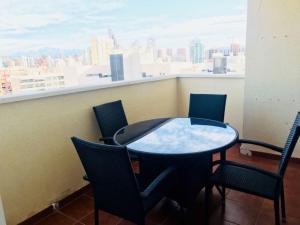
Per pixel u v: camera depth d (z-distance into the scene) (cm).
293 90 277
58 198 221
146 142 187
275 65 281
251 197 226
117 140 195
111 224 199
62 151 221
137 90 305
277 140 298
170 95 374
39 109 200
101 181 152
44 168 208
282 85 282
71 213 214
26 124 192
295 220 195
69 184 230
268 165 287
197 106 279
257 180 175
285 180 253
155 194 162
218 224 193
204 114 276
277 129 296
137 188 139
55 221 205
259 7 275
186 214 207
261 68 289
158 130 216
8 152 183
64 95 218
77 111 231
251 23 284
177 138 193
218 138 190
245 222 195
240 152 323
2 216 131
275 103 290
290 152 155
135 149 173
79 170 238
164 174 156
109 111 253
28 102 192
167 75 361
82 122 237
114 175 141
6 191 184
